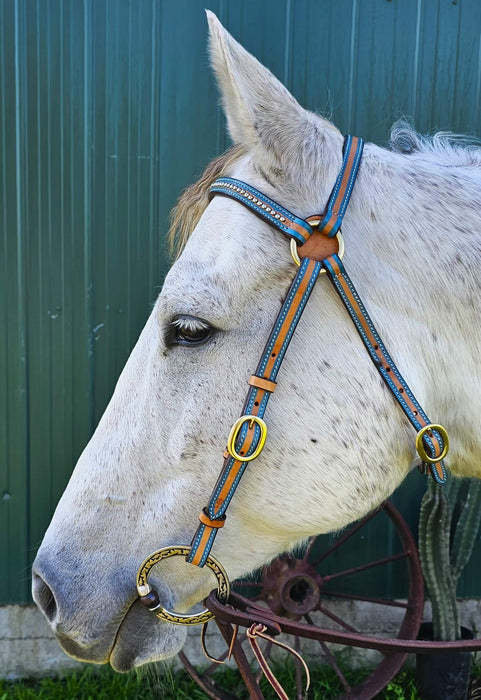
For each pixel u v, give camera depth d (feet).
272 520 3.57
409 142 4.03
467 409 3.53
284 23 7.66
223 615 3.63
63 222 7.80
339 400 3.40
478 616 8.69
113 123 7.70
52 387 8.05
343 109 7.83
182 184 7.84
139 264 7.94
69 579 3.65
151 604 3.58
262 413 3.33
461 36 7.85
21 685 8.04
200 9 7.59
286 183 3.40
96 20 7.52
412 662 8.46
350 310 3.34
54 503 8.21
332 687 8.07
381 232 3.44
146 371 3.67
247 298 3.36
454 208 3.52
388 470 3.48
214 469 3.49
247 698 7.93
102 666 8.23
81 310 7.95
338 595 8.03
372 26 7.75
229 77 3.32
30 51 7.50
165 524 3.60
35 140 7.64
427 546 7.61
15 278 7.84
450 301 3.43
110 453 3.71
